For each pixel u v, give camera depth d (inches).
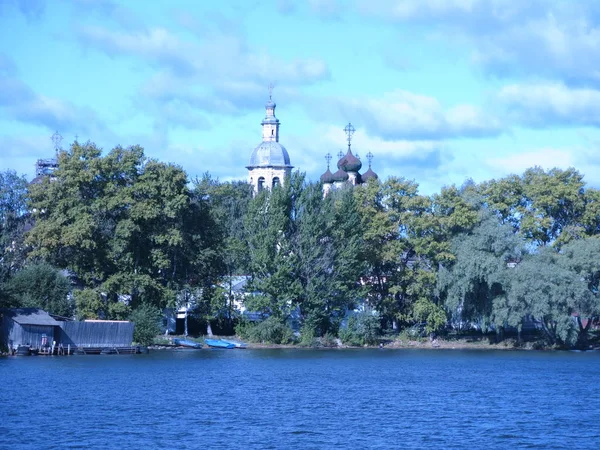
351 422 3705.7
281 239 7554.1
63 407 3961.6
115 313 7022.6
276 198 7608.3
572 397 4490.7
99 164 7145.7
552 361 6648.6
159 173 7308.1
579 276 7657.5
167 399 4256.9
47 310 6614.2
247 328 7736.2
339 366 6048.2
